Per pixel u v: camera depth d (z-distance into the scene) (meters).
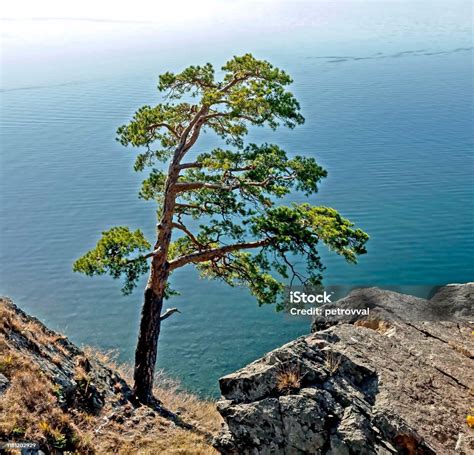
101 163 91.88
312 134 114.31
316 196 73.88
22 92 168.00
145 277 48.00
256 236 16.94
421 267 49.59
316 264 16.39
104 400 15.23
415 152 100.00
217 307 40.09
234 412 9.45
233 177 17.59
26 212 66.94
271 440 9.10
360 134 114.88
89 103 147.50
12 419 11.22
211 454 13.50
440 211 66.44
